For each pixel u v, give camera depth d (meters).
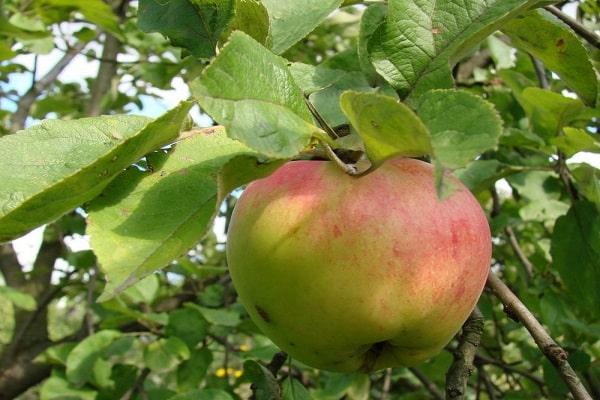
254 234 0.30
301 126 0.27
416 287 0.29
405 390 0.89
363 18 0.38
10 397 0.80
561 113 0.48
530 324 0.35
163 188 0.29
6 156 0.30
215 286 0.78
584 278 0.46
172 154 0.31
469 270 0.30
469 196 0.31
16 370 0.81
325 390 0.65
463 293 0.30
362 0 0.40
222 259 1.13
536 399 0.73
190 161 0.30
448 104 0.25
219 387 0.65
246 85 0.26
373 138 0.26
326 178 0.30
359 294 0.29
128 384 0.64
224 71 0.26
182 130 0.31
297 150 0.26
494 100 0.67
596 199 0.44
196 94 0.25
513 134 0.51
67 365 0.62
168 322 0.64
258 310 0.31
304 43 0.87
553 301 0.55
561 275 0.47
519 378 0.74
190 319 0.65
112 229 0.28
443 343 0.32
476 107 0.25
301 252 0.29
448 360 0.66
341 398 0.73
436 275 0.29
